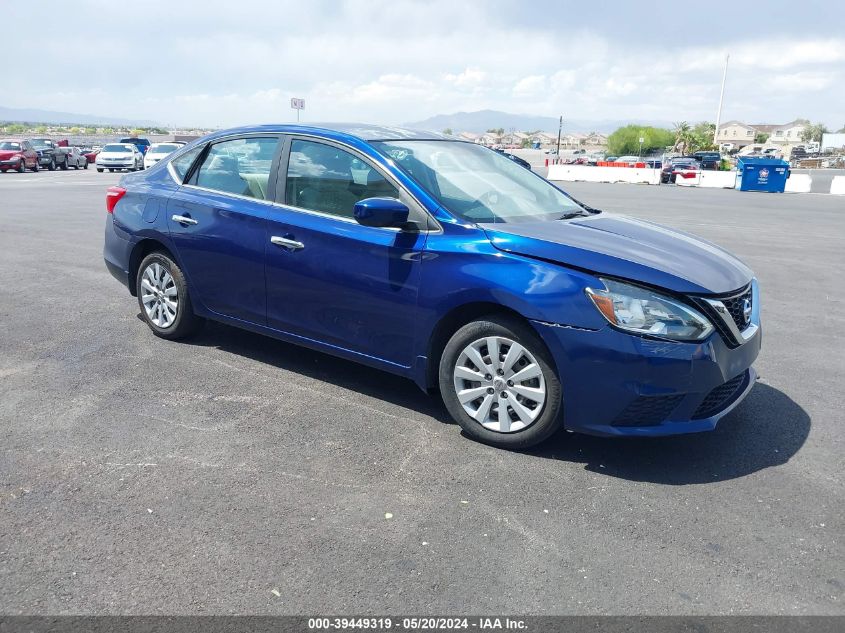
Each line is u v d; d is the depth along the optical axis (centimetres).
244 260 472
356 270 416
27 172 3184
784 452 388
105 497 323
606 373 344
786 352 576
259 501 323
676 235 435
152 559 278
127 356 517
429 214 396
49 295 693
